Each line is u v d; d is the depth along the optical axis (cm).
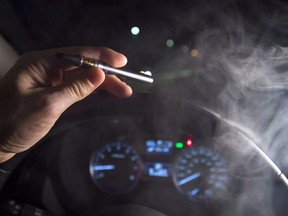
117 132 47
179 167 45
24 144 32
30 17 63
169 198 45
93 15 62
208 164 43
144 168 47
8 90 30
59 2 62
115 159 48
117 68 29
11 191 40
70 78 31
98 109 35
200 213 43
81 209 47
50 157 45
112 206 31
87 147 48
